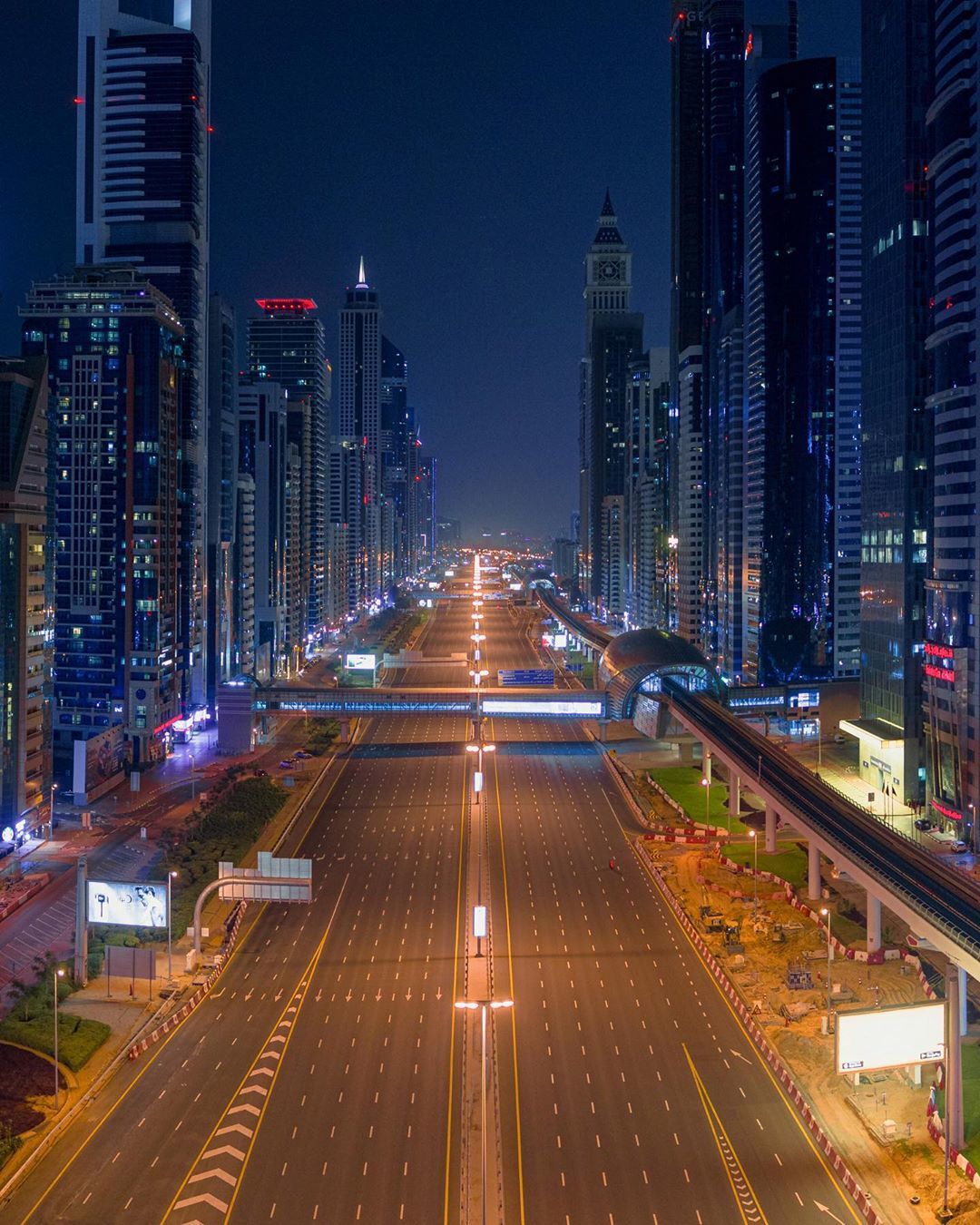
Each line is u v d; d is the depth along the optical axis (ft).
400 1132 324.39
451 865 588.91
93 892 435.53
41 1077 355.56
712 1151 315.17
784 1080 353.92
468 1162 309.42
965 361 633.20
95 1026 389.60
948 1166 304.30
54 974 411.95
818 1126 325.21
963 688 633.20
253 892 449.89
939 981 431.43
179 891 531.09
